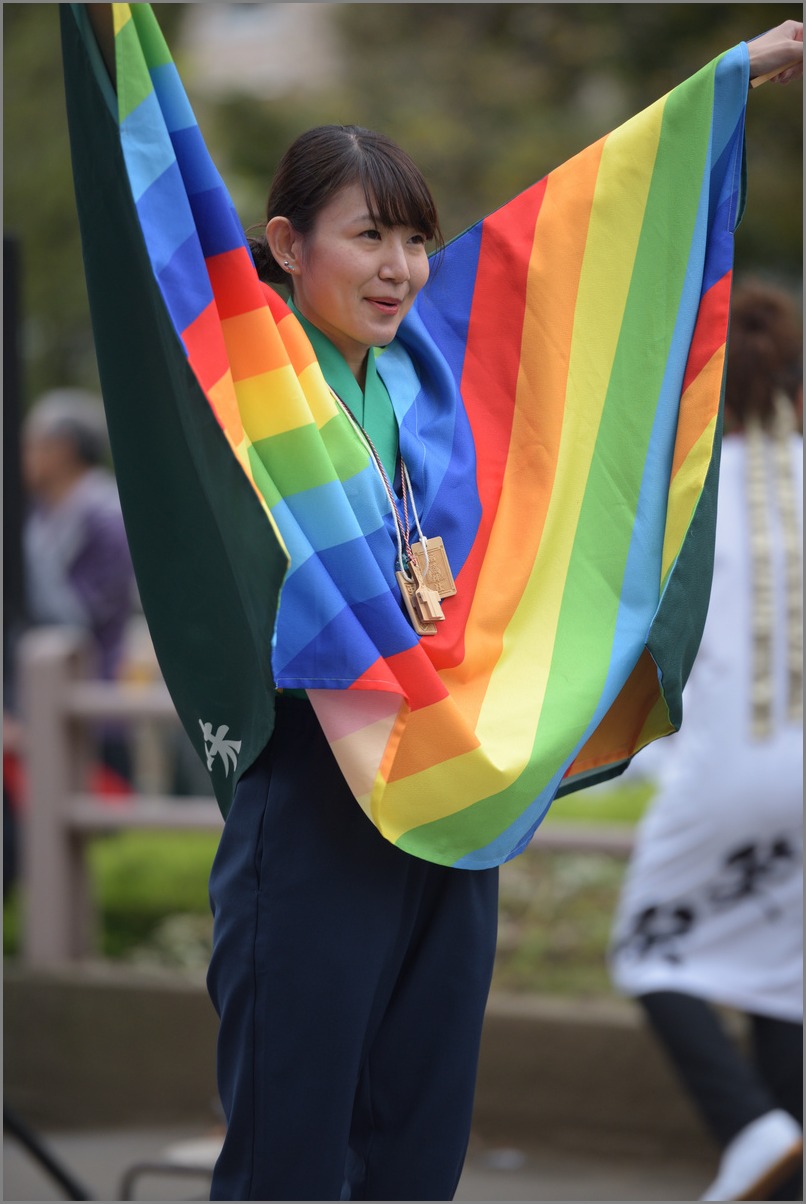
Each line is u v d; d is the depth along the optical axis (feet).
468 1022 27.09
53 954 59.77
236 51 134.31
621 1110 51.85
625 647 28.60
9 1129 41.04
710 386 29.68
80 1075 56.65
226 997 25.94
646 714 30.32
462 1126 27.27
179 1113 55.88
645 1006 42.78
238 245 25.89
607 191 30.86
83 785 61.26
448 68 119.44
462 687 27.43
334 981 25.31
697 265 30.25
